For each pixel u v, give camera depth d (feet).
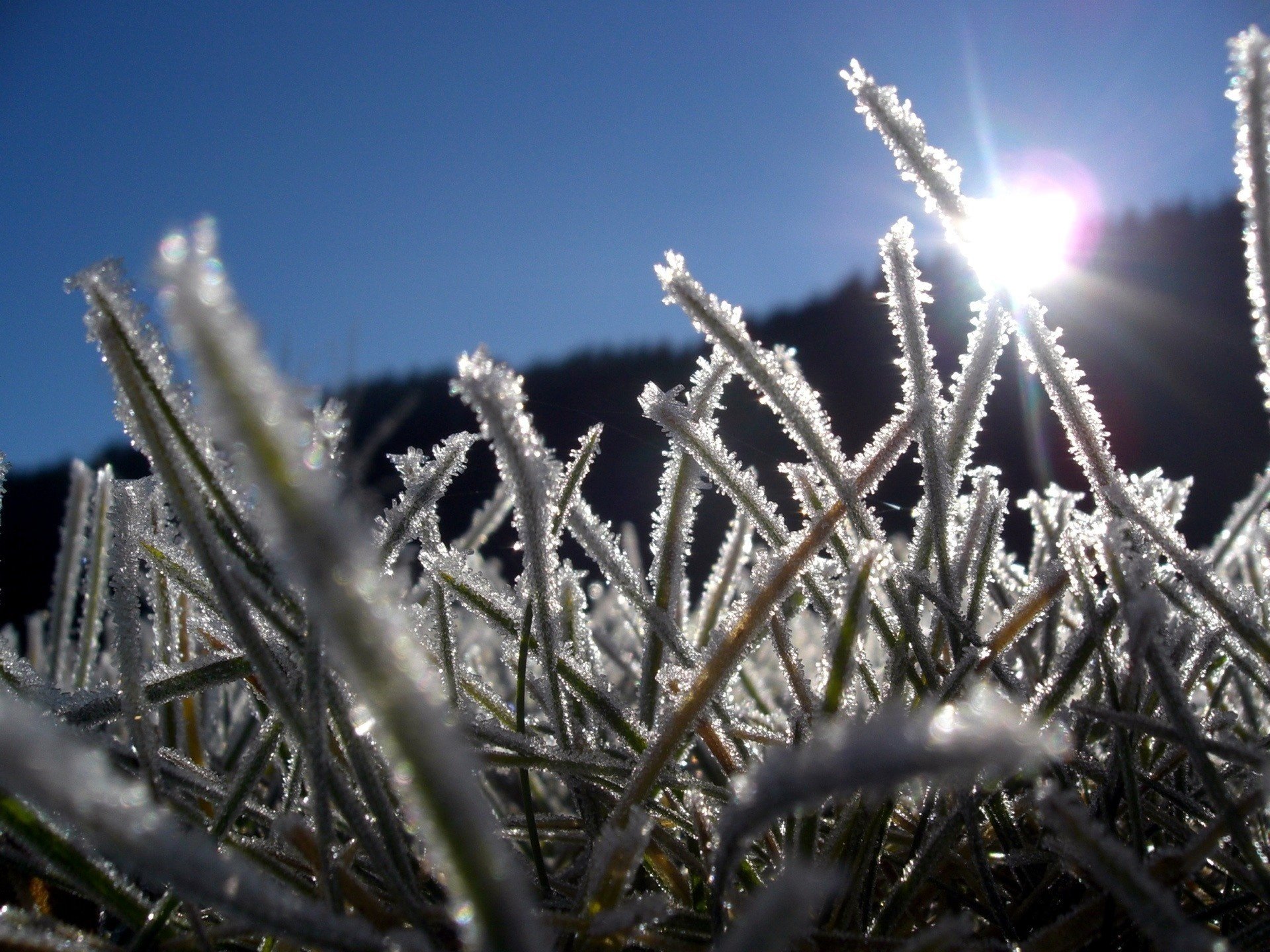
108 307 0.27
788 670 0.34
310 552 0.16
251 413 0.16
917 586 0.33
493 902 0.17
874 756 0.21
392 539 0.35
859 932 0.30
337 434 0.33
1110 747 0.33
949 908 0.33
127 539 0.30
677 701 0.31
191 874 0.20
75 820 0.20
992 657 0.33
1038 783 0.30
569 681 0.35
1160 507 0.35
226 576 0.27
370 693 0.16
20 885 0.32
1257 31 0.32
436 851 0.17
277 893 0.22
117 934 0.33
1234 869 0.30
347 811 0.27
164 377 0.29
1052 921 0.32
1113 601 0.32
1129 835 0.33
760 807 0.22
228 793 0.31
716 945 0.24
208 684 0.33
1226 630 0.34
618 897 0.26
